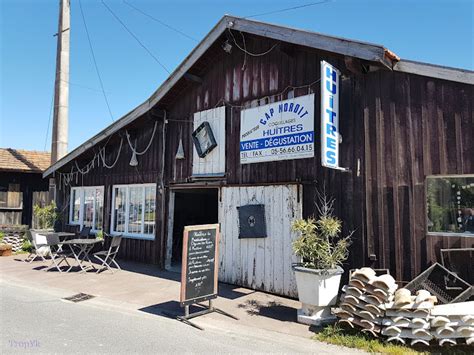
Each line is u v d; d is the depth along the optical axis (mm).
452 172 5590
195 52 8656
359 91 6535
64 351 4285
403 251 5922
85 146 11547
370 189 6297
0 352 4203
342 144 6645
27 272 9188
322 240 5777
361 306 5012
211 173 8750
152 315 5879
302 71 7328
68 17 13266
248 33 8039
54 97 13062
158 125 10375
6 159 15109
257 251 7582
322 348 4621
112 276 8758
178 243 11562
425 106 5891
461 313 4523
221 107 8688
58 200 13820
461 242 5488
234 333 5121
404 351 4441
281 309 6262
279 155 7469
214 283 6016
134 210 11016
